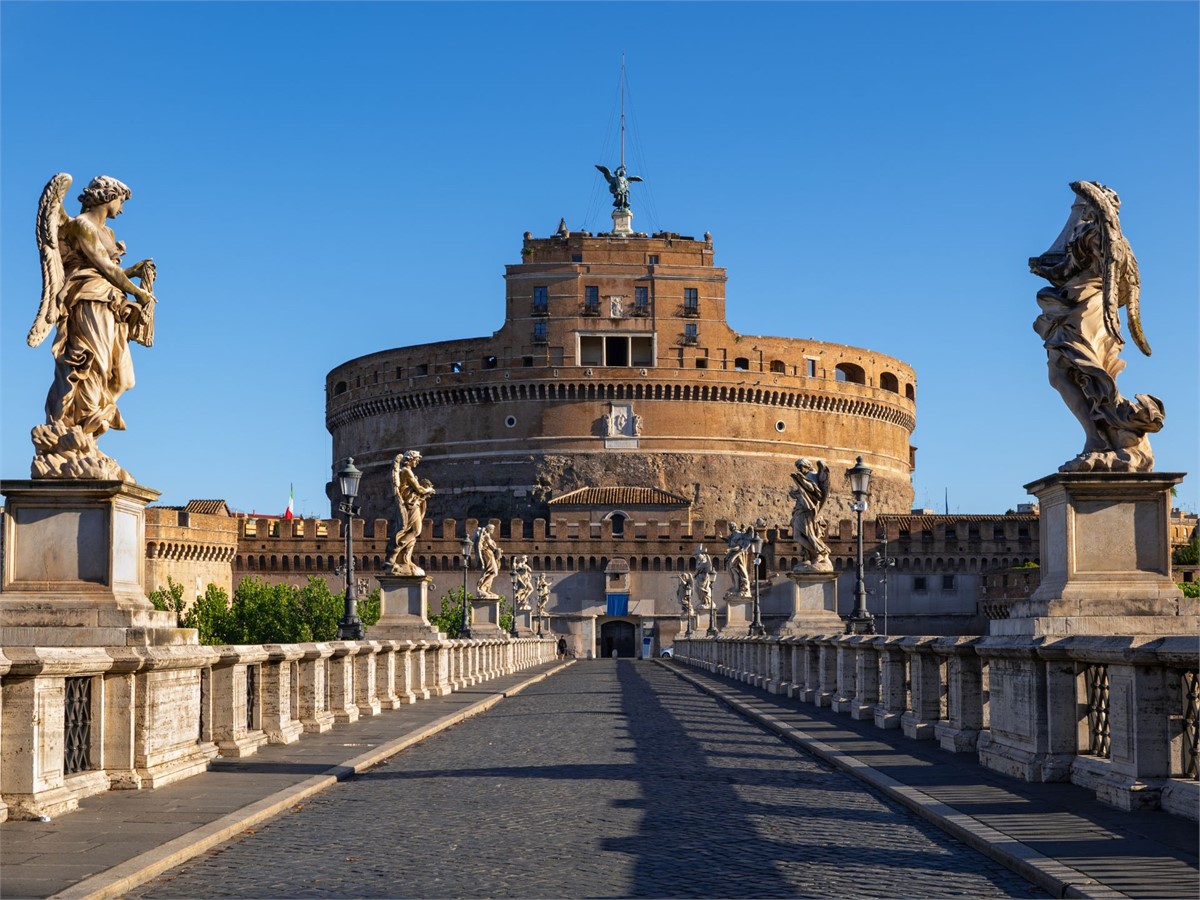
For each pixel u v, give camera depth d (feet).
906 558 469.98
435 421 527.81
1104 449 52.75
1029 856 36.63
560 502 489.26
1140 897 31.76
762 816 46.98
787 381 527.40
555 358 513.86
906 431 590.55
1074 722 49.83
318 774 56.39
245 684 65.16
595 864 38.24
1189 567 360.69
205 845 39.73
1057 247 55.88
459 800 51.26
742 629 239.71
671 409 513.86
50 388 52.26
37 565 51.01
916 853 39.73
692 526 500.33
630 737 81.35
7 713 42.52
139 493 52.75
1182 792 41.68
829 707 103.40
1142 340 53.83
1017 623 53.88
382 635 123.34
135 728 50.26
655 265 519.19
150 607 52.90
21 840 39.29
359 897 33.99
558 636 463.42
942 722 69.36
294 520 475.72
